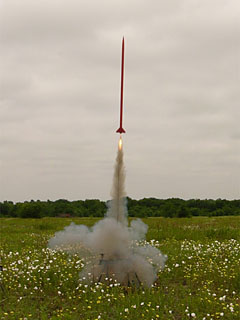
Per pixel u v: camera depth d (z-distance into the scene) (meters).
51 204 67.81
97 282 13.81
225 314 10.93
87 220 47.19
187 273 15.38
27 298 12.39
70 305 11.74
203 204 73.62
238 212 69.50
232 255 18.30
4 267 15.93
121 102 16.66
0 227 35.69
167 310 11.12
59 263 16.73
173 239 24.17
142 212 62.28
